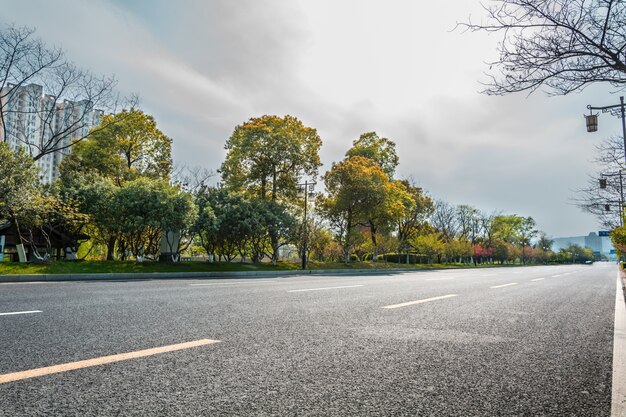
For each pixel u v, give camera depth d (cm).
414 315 580
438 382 278
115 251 2669
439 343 401
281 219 2691
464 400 245
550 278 1995
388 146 4338
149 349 340
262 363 310
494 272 2753
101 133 2709
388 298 798
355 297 801
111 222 1991
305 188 3033
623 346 425
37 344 348
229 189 2919
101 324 446
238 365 303
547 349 395
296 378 276
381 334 435
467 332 465
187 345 359
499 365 328
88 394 235
